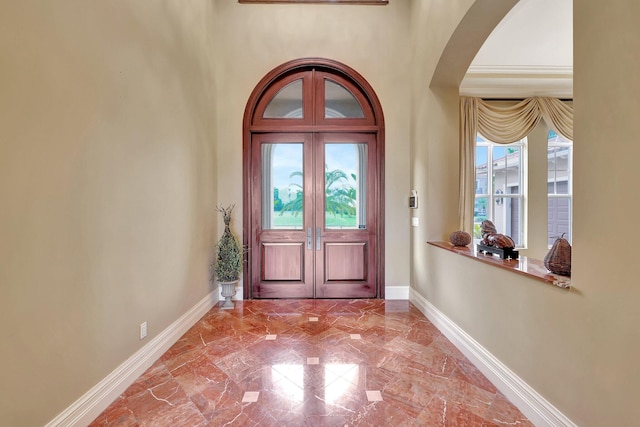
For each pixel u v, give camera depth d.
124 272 2.05
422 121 3.47
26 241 1.39
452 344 2.68
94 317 1.79
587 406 1.38
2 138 1.29
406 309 3.60
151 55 2.35
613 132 1.25
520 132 5.01
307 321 3.22
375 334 2.89
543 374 1.65
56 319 1.54
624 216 1.21
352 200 4.06
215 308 3.63
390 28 3.93
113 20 1.92
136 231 2.18
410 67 3.90
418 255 3.63
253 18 3.89
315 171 4.02
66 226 1.59
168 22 2.61
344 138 4.02
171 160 2.68
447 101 3.32
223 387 2.06
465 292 2.50
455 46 2.81
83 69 1.69
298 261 4.05
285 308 3.64
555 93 4.97
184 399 1.93
